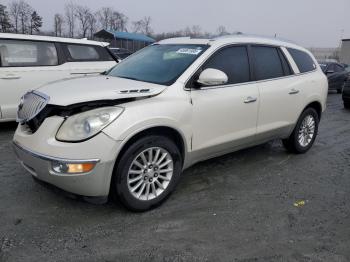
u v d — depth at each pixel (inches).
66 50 284.2
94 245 120.6
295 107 208.5
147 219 138.6
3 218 135.3
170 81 151.6
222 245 123.1
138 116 132.2
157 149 142.0
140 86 144.9
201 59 161.2
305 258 117.6
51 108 130.0
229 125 170.2
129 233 128.5
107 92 134.6
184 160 156.0
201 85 155.8
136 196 139.3
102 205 147.4
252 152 227.6
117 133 126.4
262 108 185.8
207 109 157.8
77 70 286.4
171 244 122.6
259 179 183.9
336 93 652.1
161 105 140.3
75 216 138.6
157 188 147.7
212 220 139.6
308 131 228.7
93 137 124.0
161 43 192.1
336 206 156.3
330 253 121.0
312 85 219.6
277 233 132.0
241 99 172.9
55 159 122.9
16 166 188.4
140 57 185.8
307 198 163.5
